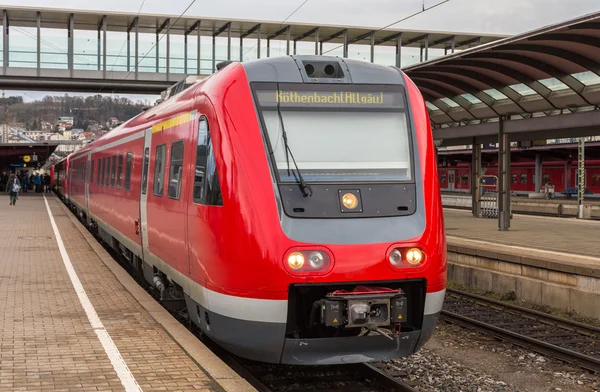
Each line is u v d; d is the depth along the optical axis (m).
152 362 6.37
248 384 5.73
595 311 11.12
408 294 6.89
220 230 6.67
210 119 7.11
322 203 6.63
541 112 17.52
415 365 8.45
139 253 11.10
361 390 7.03
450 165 60.19
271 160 6.71
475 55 14.93
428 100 20.02
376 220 6.67
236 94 6.96
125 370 6.11
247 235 6.44
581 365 8.57
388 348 6.80
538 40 13.25
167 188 8.76
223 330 6.76
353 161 6.95
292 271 6.32
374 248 6.50
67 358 6.50
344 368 7.71
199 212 7.18
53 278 11.62
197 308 7.52
